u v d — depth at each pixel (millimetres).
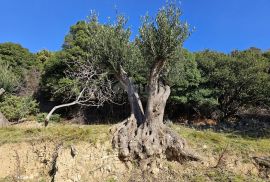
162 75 13680
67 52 23484
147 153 11023
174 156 11258
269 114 22438
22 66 33188
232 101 21469
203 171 10844
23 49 34781
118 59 13172
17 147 12477
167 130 11727
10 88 25625
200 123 20984
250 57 21844
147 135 11461
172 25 11195
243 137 14922
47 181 11281
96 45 13336
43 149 12172
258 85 20344
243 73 20344
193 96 20109
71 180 10711
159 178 10695
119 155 11258
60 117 23078
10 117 22094
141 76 18531
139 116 12406
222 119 21516
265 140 14211
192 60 20203
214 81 20984
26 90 28094
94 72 16812
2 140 12992
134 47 13344
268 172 10727
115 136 11703
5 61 31562
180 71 14664
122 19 13406
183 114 22125
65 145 11516
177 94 20281
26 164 12125
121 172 11008
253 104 21703
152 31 11273
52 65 24031
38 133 13422
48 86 24297
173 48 11180
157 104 12195
